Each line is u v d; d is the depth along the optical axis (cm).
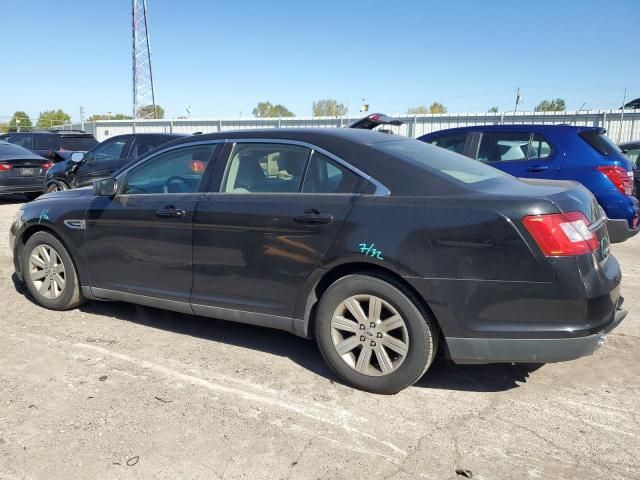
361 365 348
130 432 306
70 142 1617
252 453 287
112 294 460
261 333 452
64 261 484
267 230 369
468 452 287
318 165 367
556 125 705
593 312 303
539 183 374
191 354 410
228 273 391
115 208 445
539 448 290
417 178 336
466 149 750
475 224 309
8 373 377
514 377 372
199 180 414
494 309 309
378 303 338
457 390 354
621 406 333
